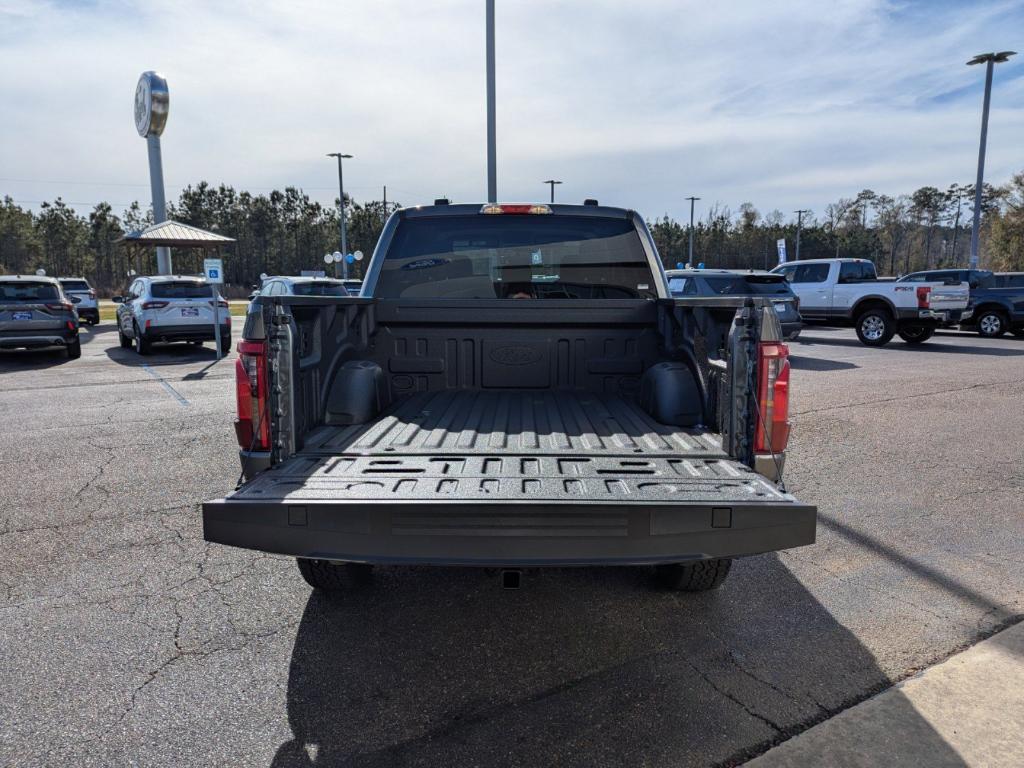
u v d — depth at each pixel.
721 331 3.37
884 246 101.75
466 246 4.55
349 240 88.75
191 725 2.59
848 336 18.80
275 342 2.92
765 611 3.48
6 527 4.62
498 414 3.68
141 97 26.05
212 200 95.00
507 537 2.44
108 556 4.15
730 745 2.47
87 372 12.55
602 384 4.29
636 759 2.40
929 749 2.43
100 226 100.62
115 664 3.00
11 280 14.13
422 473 2.75
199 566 4.02
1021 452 6.56
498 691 2.81
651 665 3.00
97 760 2.40
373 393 3.70
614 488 2.57
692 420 3.51
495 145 14.73
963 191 91.50
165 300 15.34
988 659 2.99
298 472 2.78
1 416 8.38
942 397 9.49
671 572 3.54
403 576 3.91
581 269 4.57
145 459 6.32
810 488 5.48
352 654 3.09
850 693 2.78
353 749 2.46
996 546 4.32
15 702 2.72
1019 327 18.41
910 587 3.75
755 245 85.12
